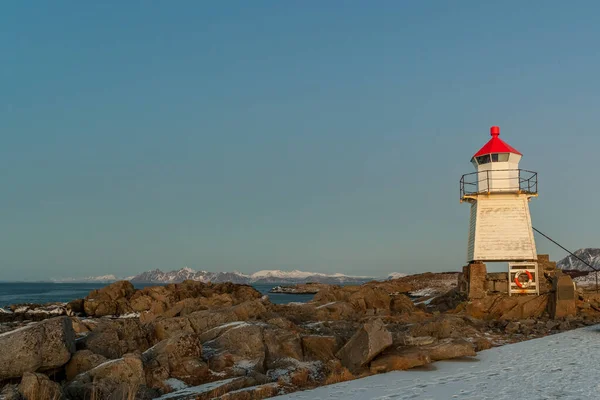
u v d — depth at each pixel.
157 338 21.59
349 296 41.16
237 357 18.88
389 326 28.55
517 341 25.45
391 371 18.52
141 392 15.07
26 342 15.24
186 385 16.64
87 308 60.66
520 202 36.16
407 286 87.44
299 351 20.27
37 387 13.83
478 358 20.55
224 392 15.73
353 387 16.33
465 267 38.56
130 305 61.66
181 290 65.56
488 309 34.38
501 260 35.78
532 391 14.97
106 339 18.98
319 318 32.38
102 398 14.56
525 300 34.22
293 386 16.95
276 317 26.06
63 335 16.17
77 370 16.44
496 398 14.32
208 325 23.06
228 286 73.06
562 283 32.81
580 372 17.45
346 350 19.84
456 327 27.17
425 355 19.52
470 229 38.97
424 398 14.59
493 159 36.78
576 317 31.94
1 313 60.62
